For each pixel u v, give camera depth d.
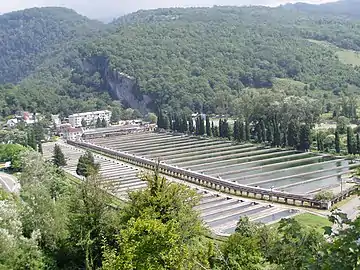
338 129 166.38
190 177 118.00
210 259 35.00
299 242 14.73
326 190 89.69
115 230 44.69
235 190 101.25
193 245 35.53
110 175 124.75
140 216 35.75
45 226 49.59
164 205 37.66
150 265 25.75
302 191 99.19
